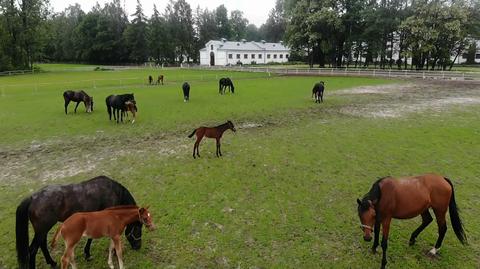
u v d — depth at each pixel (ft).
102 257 21.39
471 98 85.61
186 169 37.24
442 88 106.93
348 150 43.60
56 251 22.21
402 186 19.74
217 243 22.84
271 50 333.83
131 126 58.39
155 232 24.25
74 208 19.71
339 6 194.70
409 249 22.16
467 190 30.96
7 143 48.67
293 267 20.34
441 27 154.81
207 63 327.06
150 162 39.81
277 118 64.39
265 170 36.68
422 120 61.16
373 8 186.60
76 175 36.01
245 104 79.97
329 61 235.40
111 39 333.42
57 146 46.98
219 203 28.84
